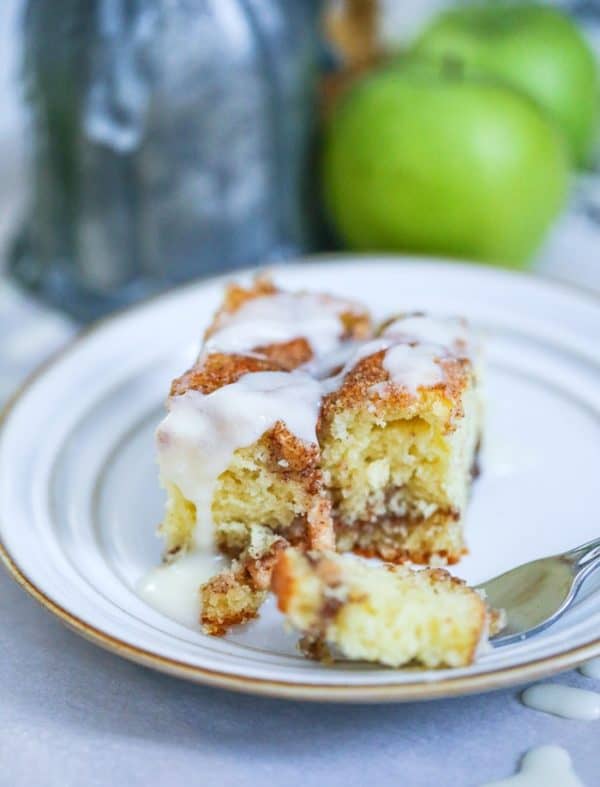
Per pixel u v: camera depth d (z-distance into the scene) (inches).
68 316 16.8
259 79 15.8
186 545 12.4
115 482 13.4
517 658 10.4
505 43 17.7
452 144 16.1
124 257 16.4
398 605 10.4
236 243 16.8
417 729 10.8
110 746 10.6
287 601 10.4
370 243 17.3
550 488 13.2
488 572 12.2
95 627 10.6
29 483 13.0
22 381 15.5
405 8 20.0
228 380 12.3
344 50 19.5
